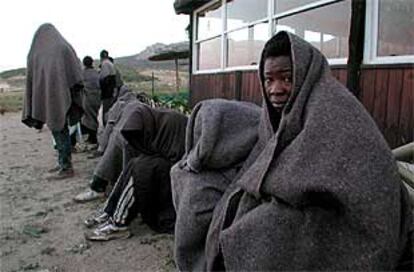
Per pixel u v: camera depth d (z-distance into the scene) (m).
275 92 1.88
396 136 3.85
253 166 1.86
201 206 2.57
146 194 3.94
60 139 6.61
